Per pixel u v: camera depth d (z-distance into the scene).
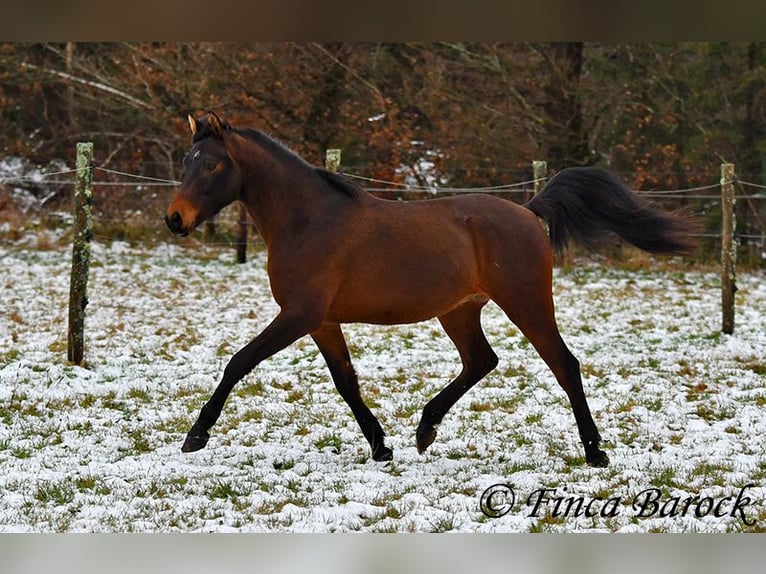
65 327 13.89
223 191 7.92
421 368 11.94
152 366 11.89
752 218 22.19
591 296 16.88
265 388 10.82
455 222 8.09
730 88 22.75
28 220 22.25
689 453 8.38
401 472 7.92
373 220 7.90
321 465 8.12
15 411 9.71
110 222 22.44
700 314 15.53
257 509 6.84
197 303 15.89
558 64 23.11
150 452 8.46
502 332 13.84
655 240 8.56
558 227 8.66
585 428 8.09
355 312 7.93
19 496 7.01
